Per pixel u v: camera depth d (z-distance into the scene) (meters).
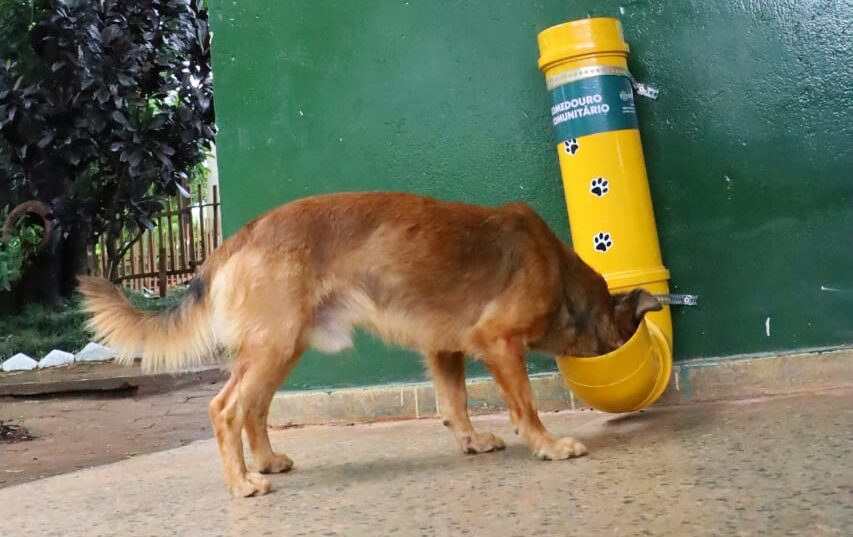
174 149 5.29
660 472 1.73
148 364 1.96
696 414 2.18
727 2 2.31
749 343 2.32
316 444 2.32
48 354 4.96
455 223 1.98
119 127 5.09
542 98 2.44
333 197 1.98
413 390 2.50
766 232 2.30
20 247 5.34
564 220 2.44
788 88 2.29
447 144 2.50
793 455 1.74
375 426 2.48
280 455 2.06
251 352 1.89
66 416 3.52
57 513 1.91
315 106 2.58
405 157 2.53
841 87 2.26
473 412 2.46
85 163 5.29
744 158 2.31
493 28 2.46
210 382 4.21
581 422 2.25
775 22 2.29
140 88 5.36
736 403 2.23
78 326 5.26
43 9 4.88
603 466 1.82
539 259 1.99
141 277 7.38
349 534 1.60
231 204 2.64
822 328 2.28
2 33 4.88
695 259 2.34
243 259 1.92
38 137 4.99
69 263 5.59
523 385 1.96
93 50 4.90
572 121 2.24
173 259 7.39
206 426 3.14
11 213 5.11
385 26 2.53
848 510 1.47
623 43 2.26
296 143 2.60
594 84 2.22
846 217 2.26
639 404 2.13
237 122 2.63
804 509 1.49
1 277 5.07
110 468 2.35
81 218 5.26
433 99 2.51
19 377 4.46
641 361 2.07
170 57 5.30
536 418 1.96
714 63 2.32
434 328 1.98
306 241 1.92
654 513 1.54
